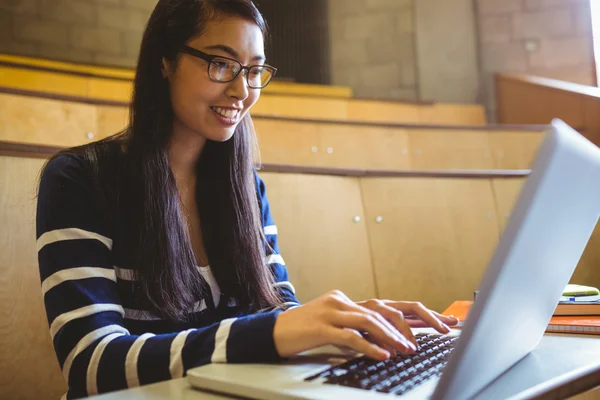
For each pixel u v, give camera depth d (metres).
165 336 0.51
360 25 4.03
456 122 3.42
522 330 0.43
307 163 2.28
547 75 3.76
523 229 0.32
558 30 3.75
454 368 0.33
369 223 1.30
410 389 0.37
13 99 1.66
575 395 0.43
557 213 0.36
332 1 4.07
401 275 1.29
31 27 3.42
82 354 0.51
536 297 0.41
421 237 1.34
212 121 0.69
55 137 1.73
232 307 0.73
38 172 0.93
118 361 0.49
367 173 1.33
